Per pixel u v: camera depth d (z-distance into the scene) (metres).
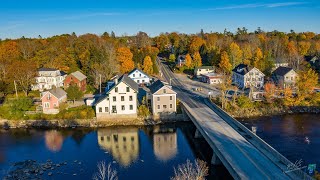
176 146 54.06
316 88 87.56
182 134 60.59
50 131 63.56
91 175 43.09
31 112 69.56
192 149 52.44
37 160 48.69
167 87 67.81
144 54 129.88
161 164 46.31
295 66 112.69
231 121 56.94
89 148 53.72
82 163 47.31
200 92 89.06
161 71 130.88
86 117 67.62
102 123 66.44
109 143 56.16
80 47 120.50
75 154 51.03
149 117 68.06
